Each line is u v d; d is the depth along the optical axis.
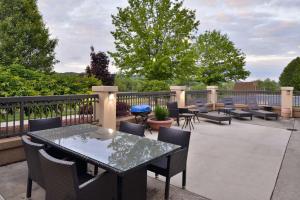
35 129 3.53
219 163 4.18
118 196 2.18
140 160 2.19
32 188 3.01
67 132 3.30
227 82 23.02
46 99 4.53
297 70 26.28
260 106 11.05
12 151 3.95
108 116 5.80
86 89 9.26
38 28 14.81
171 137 3.21
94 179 1.96
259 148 5.24
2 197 2.78
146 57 12.95
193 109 9.10
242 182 3.36
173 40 13.00
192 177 3.52
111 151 2.45
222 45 23.00
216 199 2.84
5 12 14.29
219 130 7.29
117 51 13.61
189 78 14.80
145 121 6.90
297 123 8.88
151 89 12.60
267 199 2.86
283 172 3.78
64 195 1.83
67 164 1.73
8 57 13.18
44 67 15.16
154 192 2.99
